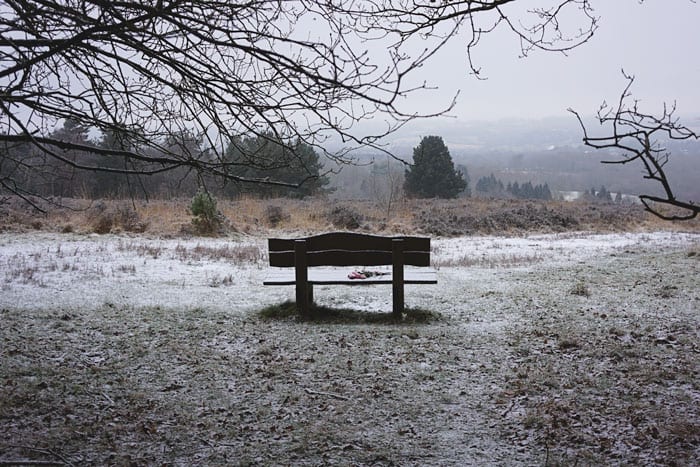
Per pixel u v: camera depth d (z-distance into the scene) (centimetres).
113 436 431
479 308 879
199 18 317
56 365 577
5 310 799
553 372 580
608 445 419
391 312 848
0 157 352
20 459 386
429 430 454
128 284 1055
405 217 2469
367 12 319
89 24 283
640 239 2028
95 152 320
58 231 1755
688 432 436
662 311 838
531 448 421
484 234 2214
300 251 806
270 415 478
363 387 541
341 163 337
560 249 1714
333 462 401
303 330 741
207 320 790
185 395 518
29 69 305
